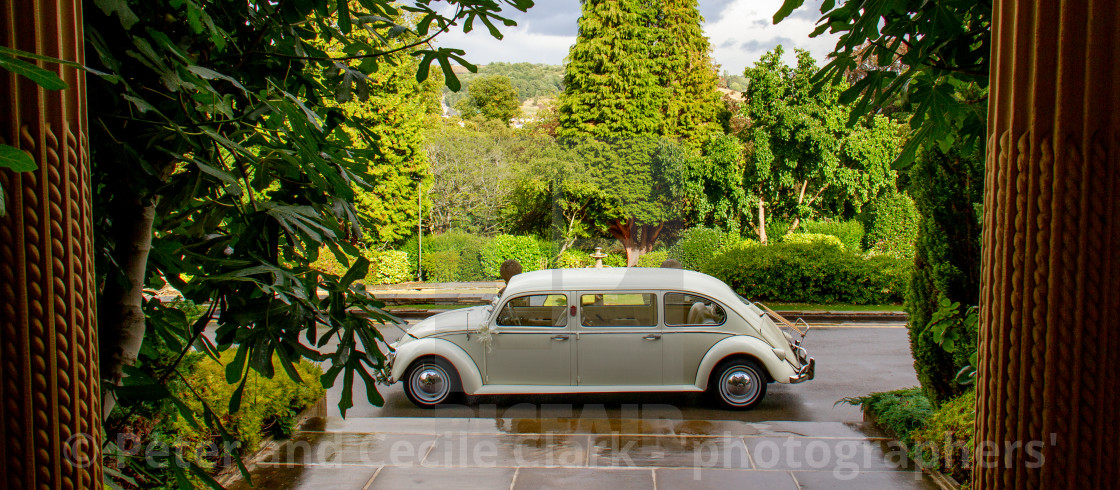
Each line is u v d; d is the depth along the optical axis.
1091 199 1.41
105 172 1.99
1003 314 1.52
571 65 17.38
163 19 2.05
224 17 2.30
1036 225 1.46
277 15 2.36
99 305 2.09
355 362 2.16
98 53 1.80
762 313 6.29
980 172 4.32
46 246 1.33
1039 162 1.44
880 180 19.53
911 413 4.74
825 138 18.39
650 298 5.71
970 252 4.39
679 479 4.17
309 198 2.32
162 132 1.91
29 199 1.31
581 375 5.71
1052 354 1.45
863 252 19.36
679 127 19.45
